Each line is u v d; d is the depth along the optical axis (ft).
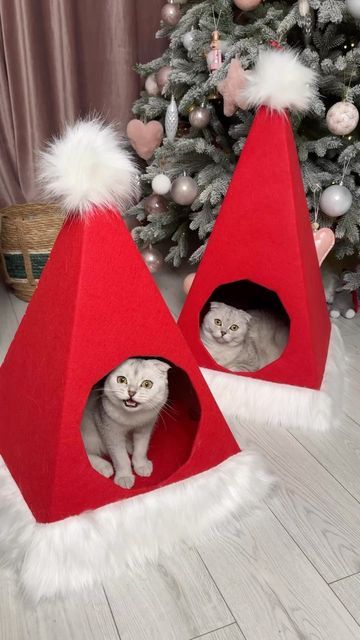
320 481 4.43
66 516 3.64
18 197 8.78
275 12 5.98
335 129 5.81
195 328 5.40
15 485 3.92
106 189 3.53
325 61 5.76
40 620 3.33
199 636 3.25
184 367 4.00
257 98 4.69
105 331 3.65
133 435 4.49
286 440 4.91
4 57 8.11
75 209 3.60
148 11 8.45
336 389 5.32
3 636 3.23
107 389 3.97
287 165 4.75
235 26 6.40
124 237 3.71
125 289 3.70
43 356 3.75
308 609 3.41
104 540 3.61
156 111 7.29
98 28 8.26
